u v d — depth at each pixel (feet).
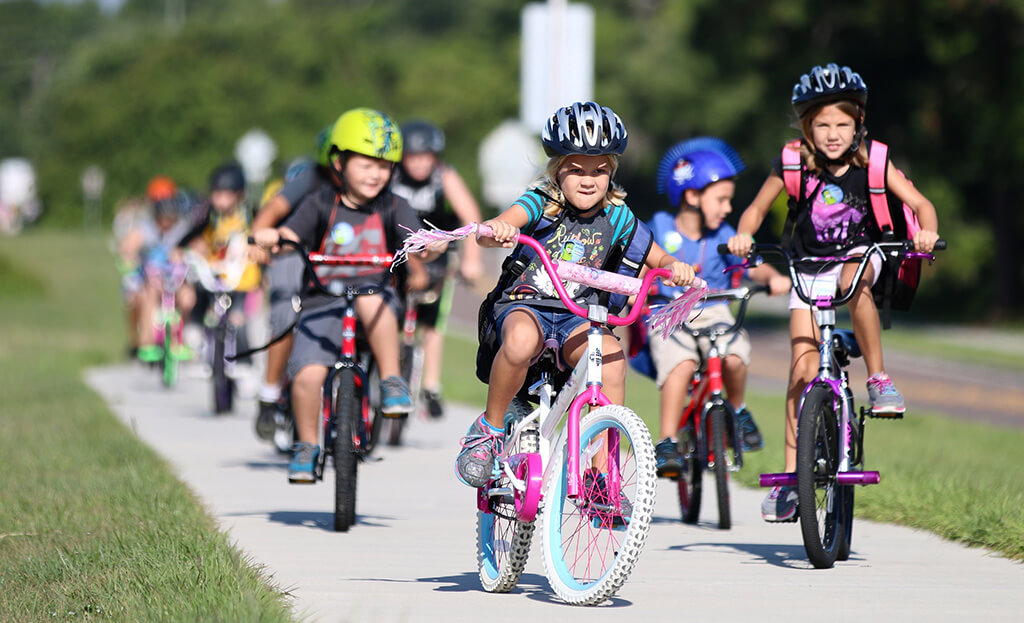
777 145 422.82
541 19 184.34
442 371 214.28
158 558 61.87
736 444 82.69
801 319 73.10
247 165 454.81
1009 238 415.03
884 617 56.49
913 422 165.58
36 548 67.10
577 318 58.95
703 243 87.40
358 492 95.81
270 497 91.76
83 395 156.66
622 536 57.67
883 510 87.30
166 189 183.73
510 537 60.85
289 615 52.37
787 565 69.72
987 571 68.13
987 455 126.62
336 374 81.15
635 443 55.62
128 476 90.84
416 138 116.67
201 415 145.69
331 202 83.41
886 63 412.57
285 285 100.89
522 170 260.62
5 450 106.11
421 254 82.17
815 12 396.57
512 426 62.18
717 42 431.02
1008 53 389.39
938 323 416.05
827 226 71.31
